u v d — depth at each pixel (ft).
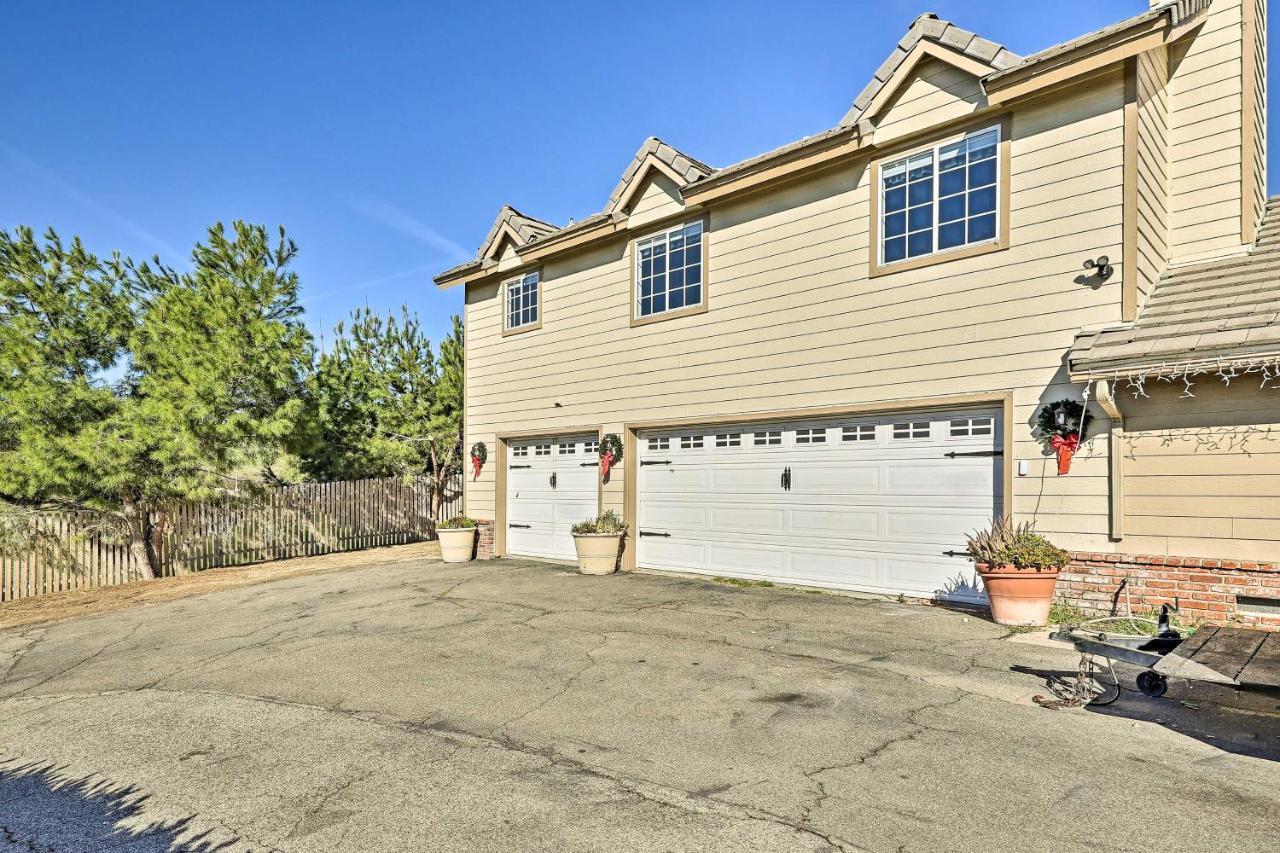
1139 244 25.53
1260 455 23.20
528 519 47.62
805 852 10.91
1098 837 11.17
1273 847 10.83
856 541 32.04
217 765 15.19
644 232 40.86
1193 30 27.12
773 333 34.91
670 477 39.42
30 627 32.68
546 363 46.01
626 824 11.93
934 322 29.66
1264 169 31.04
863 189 32.12
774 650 22.50
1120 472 25.25
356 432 64.54
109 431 42.88
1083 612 25.54
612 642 24.03
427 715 17.69
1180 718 16.19
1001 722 16.06
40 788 14.55
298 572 46.32
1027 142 27.61
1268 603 22.71
